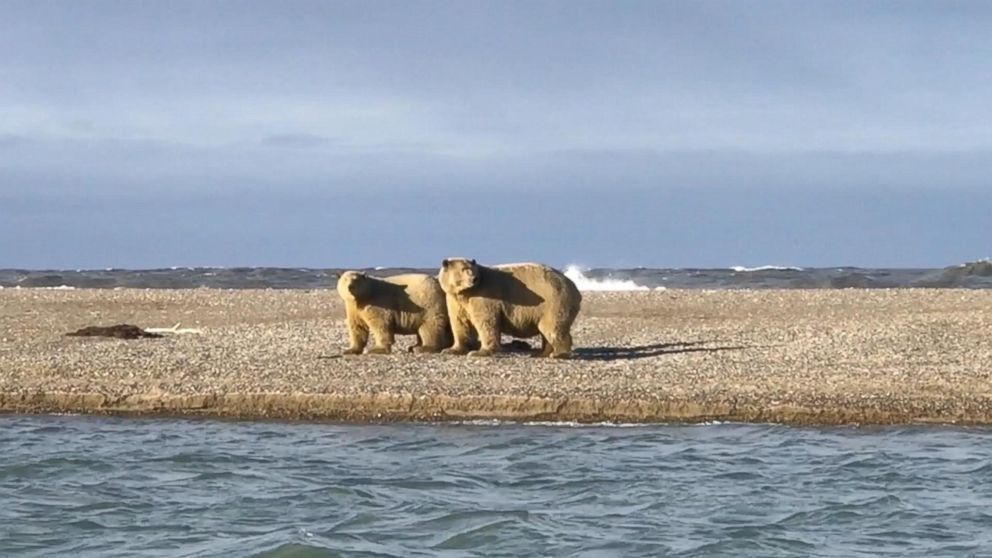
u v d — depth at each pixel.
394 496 22.42
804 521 20.69
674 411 28.61
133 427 28.45
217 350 35.62
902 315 43.59
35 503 22.05
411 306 34.41
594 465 24.66
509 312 33.56
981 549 19.11
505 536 19.78
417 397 29.08
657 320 43.69
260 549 19.11
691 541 19.52
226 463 25.02
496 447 26.19
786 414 28.44
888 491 22.62
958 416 28.28
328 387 29.98
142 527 20.52
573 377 30.95
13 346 36.78
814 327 39.81
